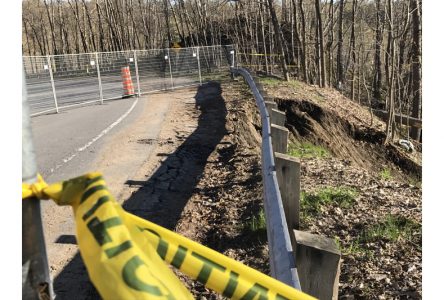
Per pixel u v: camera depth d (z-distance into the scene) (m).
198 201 5.90
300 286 1.78
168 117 12.43
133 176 6.93
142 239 1.06
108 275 0.91
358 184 6.53
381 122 18.59
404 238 4.52
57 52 65.69
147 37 55.97
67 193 0.99
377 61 34.88
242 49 38.72
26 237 0.98
